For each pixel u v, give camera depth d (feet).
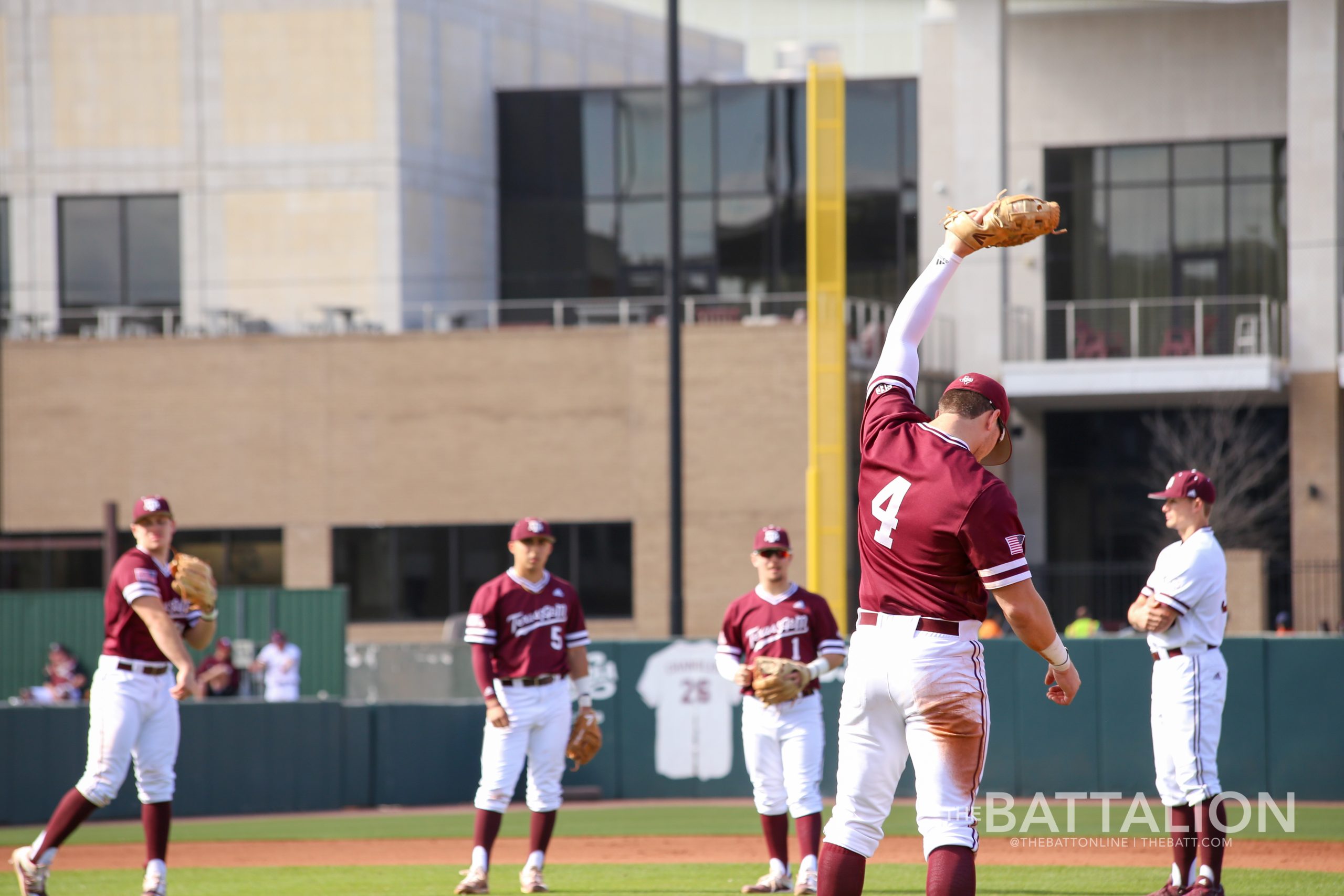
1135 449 321.52
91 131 338.34
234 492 298.15
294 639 226.17
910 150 334.03
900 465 50.01
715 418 283.79
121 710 82.12
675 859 111.86
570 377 290.97
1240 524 296.30
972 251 54.85
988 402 51.80
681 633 205.36
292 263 333.42
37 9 338.95
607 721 166.81
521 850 119.75
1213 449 305.12
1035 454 322.96
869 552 50.72
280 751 159.94
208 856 118.83
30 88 339.36
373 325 310.65
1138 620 79.77
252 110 335.47
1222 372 284.82
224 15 336.08
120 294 337.93
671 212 210.59
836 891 50.31
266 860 115.14
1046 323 312.71
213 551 299.58
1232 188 308.40
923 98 325.01
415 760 167.63
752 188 344.69
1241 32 305.73
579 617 95.20
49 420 301.22
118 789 83.71
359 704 165.89
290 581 295.89
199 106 336.70
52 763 150.20
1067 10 313.32
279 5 334.85
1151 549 317.22
